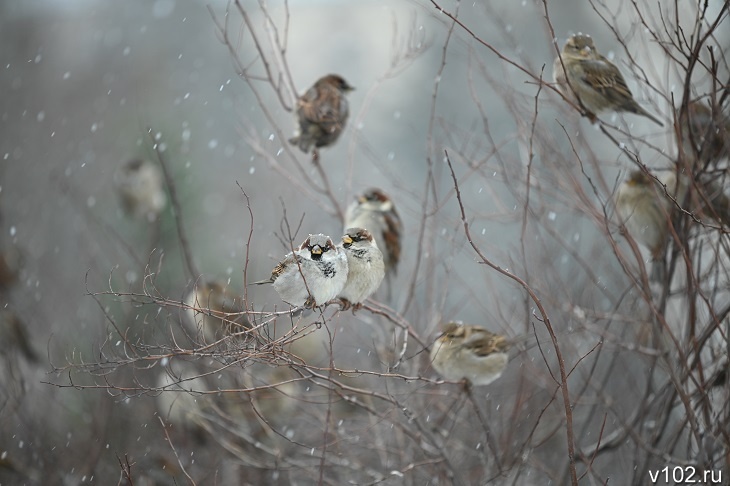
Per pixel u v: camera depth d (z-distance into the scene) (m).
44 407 15.22
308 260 9.32
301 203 22.08
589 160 11.63
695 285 9.30
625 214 11.98
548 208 12.14
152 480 12.84
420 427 10.29
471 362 10.59
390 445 12.62
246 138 14.08
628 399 14.54
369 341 14.76
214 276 17.84
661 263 11.83
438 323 12.09
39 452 13.38
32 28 40.53
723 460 10.34
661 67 15.55
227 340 8.22
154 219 18.80
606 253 15.46
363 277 9.83
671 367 10.07
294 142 13.54
